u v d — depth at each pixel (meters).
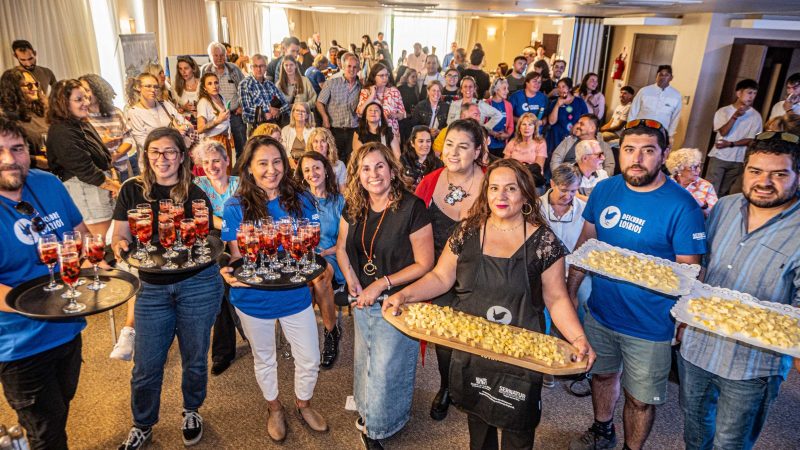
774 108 6.13
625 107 7.77
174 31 10.95
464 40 19.86
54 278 2.09
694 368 2.21
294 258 2.42
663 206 2.25
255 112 6.56
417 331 2.05
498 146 6.46
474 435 2.22
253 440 2.72
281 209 2.56
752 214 2.08
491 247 2.08
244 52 14.38
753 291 2.07
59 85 3.46
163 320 2.39
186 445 2.65
